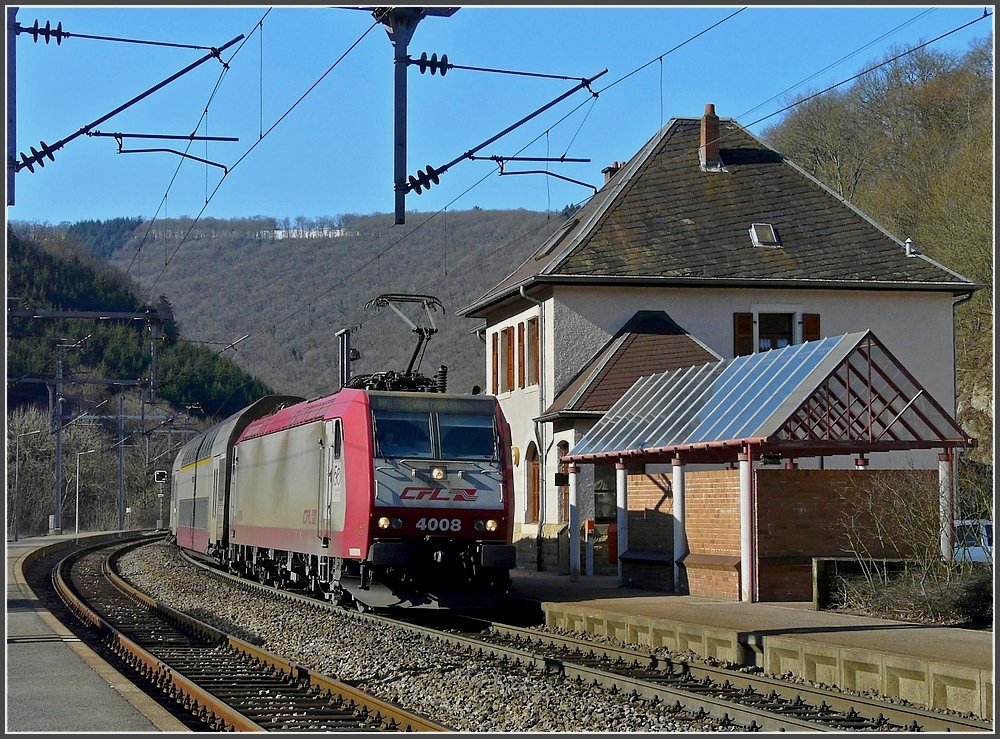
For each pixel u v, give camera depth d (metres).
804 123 61.81
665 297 32.97
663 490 22.86
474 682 12.72
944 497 18.61
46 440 74.62
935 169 51.12
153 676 13.77
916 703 11.51
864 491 19.52
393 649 15.86
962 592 16.00
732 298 33.31
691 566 21.23
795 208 35.56
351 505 20.03
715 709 10.83
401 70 15.52
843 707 11.11
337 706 11.65
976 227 42.03
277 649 16.86
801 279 33.25
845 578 17.98
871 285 33.50
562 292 32.47
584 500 30.02
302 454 23.25
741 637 14.17
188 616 20.12
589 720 10.72
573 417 30.14
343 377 32.84
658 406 23.89
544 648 16.20
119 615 22.08
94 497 83.12
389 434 20.17
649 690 11.77
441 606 20.00
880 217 52.31
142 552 45.22
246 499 29.05
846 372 19.48
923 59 56.91
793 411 19.08
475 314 39.16
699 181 35.88
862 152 58.72
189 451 41.53
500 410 20.97
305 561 23.52
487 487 20.23
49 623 18.67
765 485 19.38
